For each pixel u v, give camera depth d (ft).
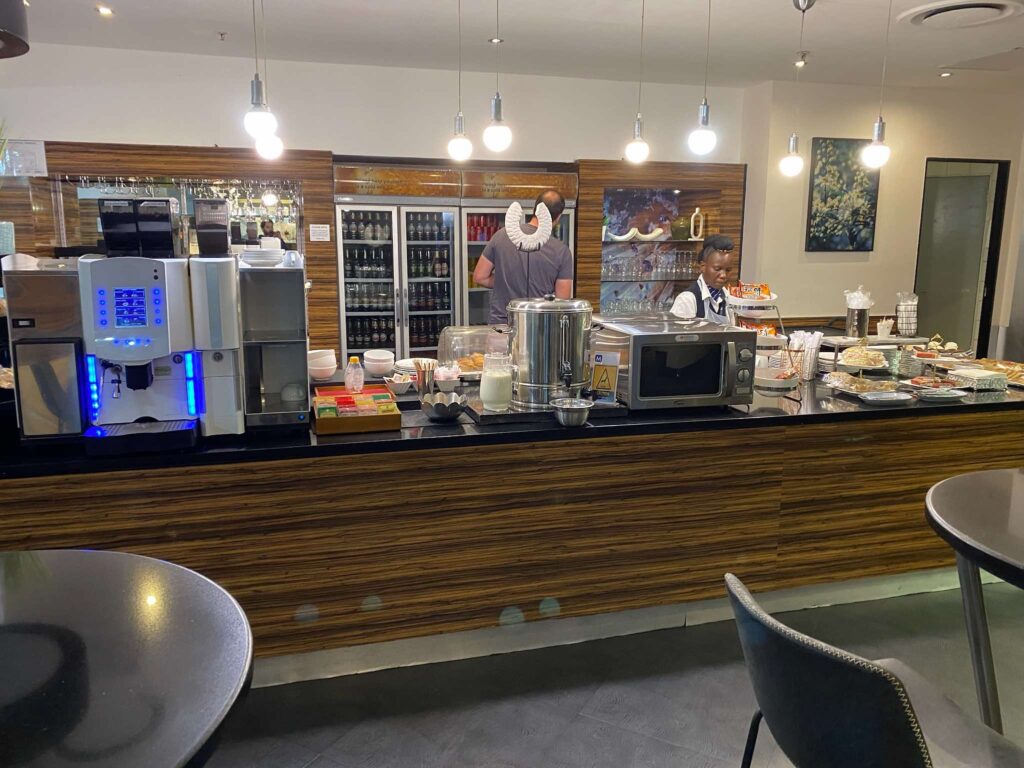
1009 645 8.77
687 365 8.65
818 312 19.04
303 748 6.92
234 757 6.79
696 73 16.89
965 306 21.25
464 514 7.88
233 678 3.29
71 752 2.79
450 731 7.18
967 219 20.84
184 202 15.05
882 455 9.29
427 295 16.63
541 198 14.39
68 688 3.20
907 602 9.87
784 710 3.90
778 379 10.23
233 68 15.49
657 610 9.12
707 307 13.25
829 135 18.29
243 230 15.39
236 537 7.24
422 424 8.15
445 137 16.89
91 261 6.45
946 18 12.46
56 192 14.51
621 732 7.19
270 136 10.77
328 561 7.55
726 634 9.05
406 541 7.75
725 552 8.91
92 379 6.96
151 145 14.17
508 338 9.32
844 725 3.56
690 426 8.43
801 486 9.04
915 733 3.35
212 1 11.80
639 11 12.37
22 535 6.72
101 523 6.88
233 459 7.07
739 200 18.11
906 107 18.70
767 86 17.78
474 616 8.16
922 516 9.60
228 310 6.95
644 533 8.55
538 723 7.32
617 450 8.24
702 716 7.44
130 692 3.17
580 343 8.45
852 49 14.80
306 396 7.68
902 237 19.39
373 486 7.53
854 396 9.86
